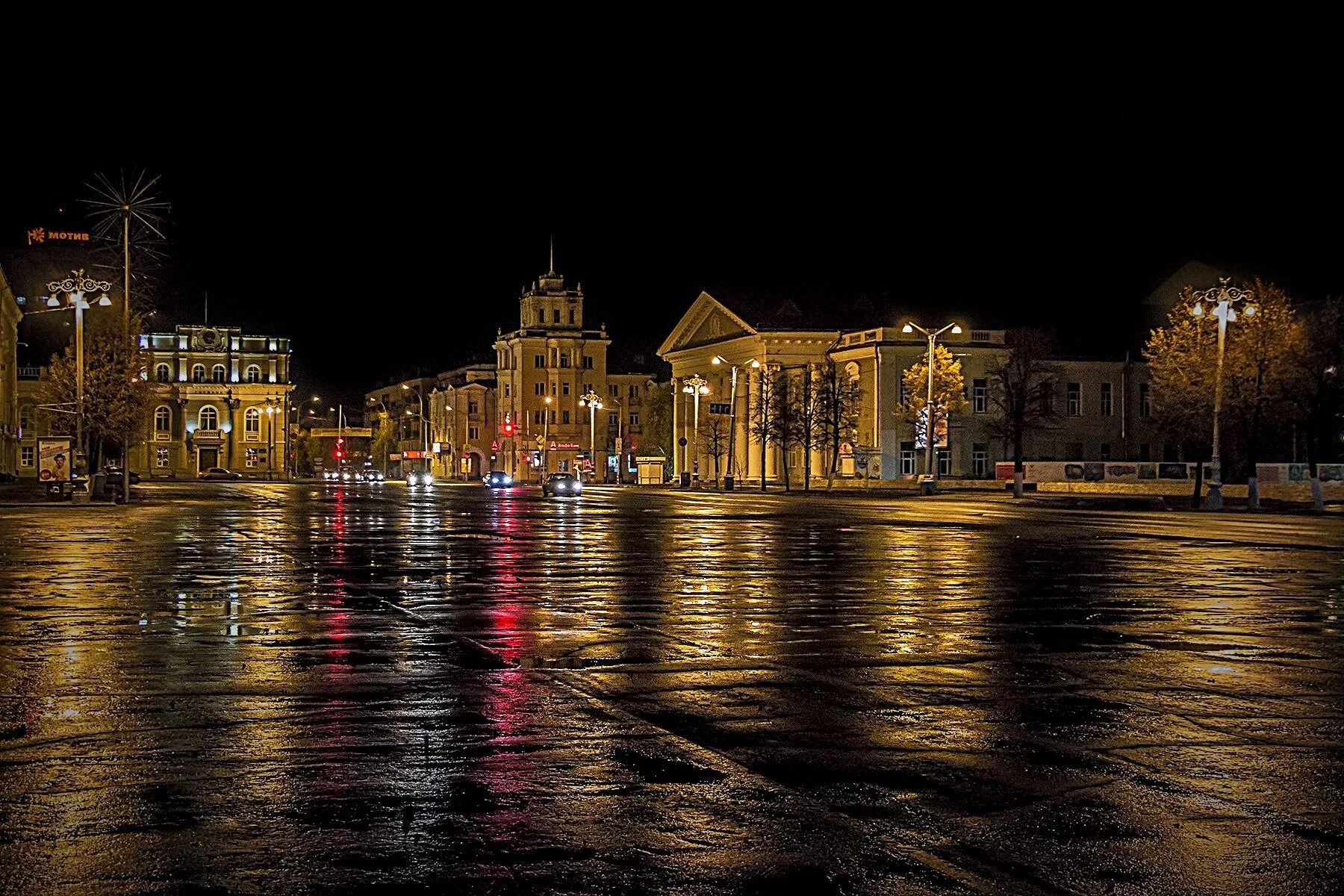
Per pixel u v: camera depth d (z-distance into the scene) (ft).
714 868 19.19
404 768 25.14
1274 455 260.01
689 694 33.50
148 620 49.08
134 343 232.94
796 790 23.57
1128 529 124.67
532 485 416.05
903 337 305.32
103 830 20.88
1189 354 211.82
